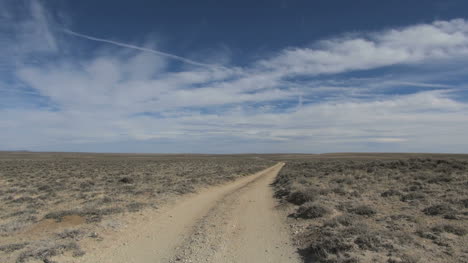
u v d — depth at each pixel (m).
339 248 7.65
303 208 13.16
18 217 13.22
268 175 45.19
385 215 11.52
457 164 28.22
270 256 8.09
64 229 11.16
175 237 10.35
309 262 7.45
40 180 31.33
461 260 6.70
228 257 8.11
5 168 50.22
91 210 14.03
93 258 8.17
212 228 11.48
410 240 8.14
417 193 14.98
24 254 8.07
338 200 15.30
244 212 14.76
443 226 9.17
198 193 22.83
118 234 10.77
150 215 14.24
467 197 13.48
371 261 6.77
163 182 29.52
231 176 37.59
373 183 21.88
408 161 34.94
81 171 45.16
